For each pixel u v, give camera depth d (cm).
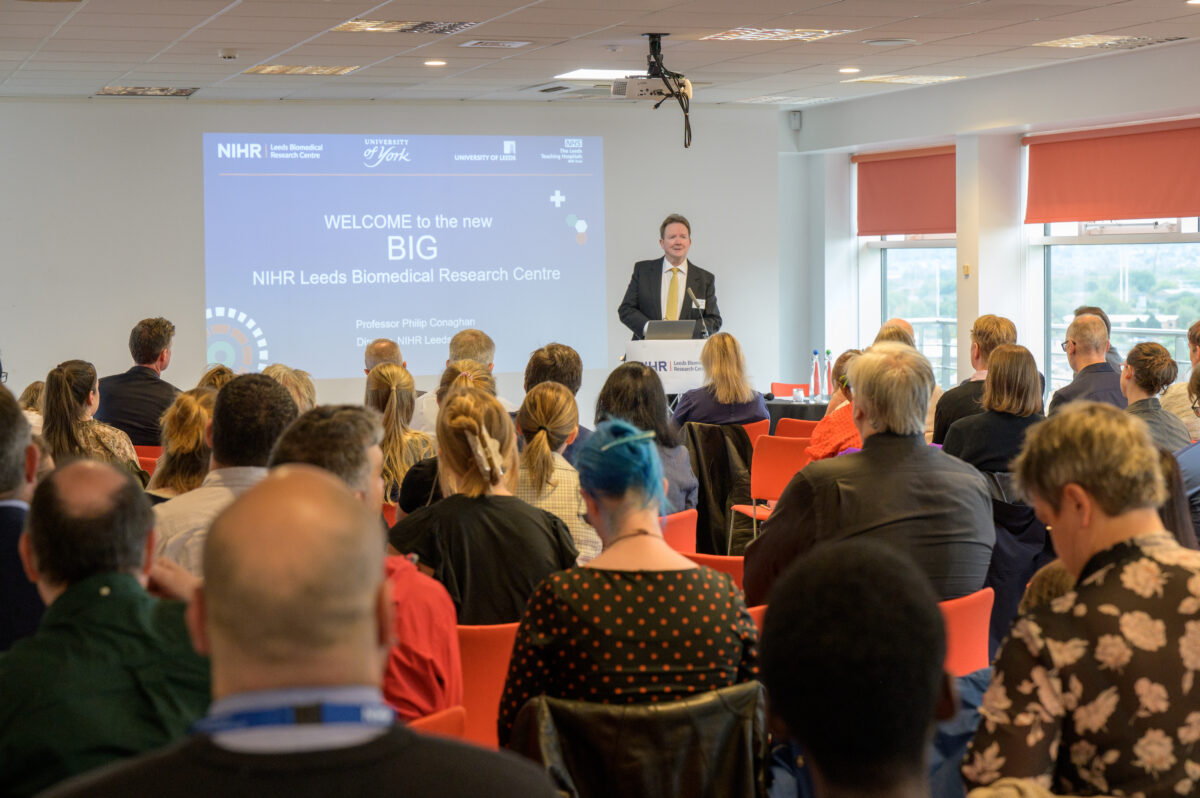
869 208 1276
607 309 1140
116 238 997
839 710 107
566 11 681
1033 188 1095
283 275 1042
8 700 150
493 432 276
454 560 258
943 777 194
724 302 1183
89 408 427
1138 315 1052
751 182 1184
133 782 91
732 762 188
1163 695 147
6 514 212
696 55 862
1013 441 364
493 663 247
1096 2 675
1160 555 154
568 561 268
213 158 1016
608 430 207
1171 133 965
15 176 967
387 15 680
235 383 270
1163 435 392
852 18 719
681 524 372
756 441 498
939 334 1247
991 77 1023
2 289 970
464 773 97
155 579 196
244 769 91
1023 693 151
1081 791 152
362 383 1073
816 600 111
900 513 258
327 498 101
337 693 95
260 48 780
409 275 1077
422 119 1070
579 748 184
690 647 195
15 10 640
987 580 320
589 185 1125
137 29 702
